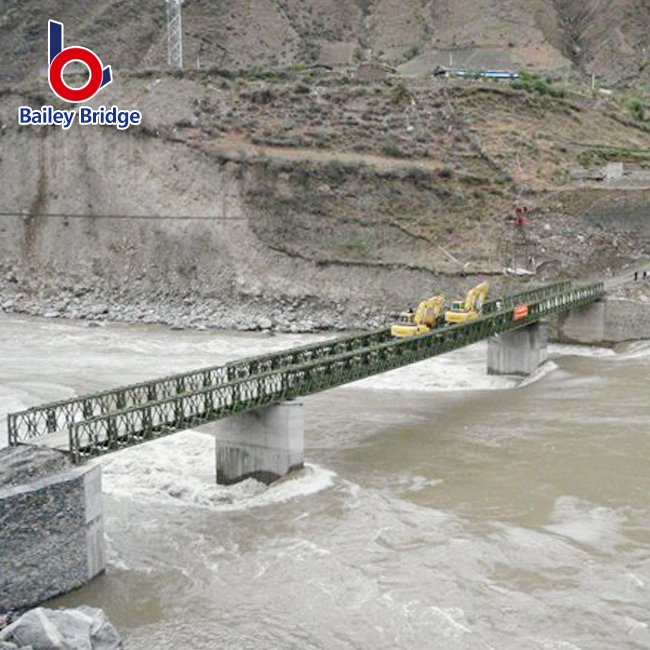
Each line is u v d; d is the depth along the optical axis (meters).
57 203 84.19
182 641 21.62
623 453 35.12
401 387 48.44
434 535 27.36
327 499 30.50
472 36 143.75
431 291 70.56
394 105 88.50
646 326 60.06
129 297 77.38
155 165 81.25
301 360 38.44
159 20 151.88
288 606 23.23
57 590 23.91
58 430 29.67
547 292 60.72
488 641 21.27
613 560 25.42
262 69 98.44
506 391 47.66
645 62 137.38
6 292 81.31
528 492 31.14
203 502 30.62
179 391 33.25
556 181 79.56
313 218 76.06
